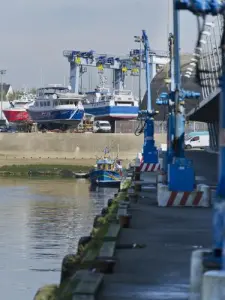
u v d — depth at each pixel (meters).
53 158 178.75
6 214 73.50
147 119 78.00
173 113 43.47
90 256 21.80
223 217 14.04
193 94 48.22
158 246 24.67
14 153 184.88
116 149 179.88
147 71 84.38
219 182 14.83
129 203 39.97
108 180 116.56
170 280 18.67
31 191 106.25
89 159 175.12
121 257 22.41
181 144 39.78
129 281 18.55
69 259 21.86
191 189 38.75
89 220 68.94
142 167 74.62
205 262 14.27
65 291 16.78
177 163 38.75
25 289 36.81
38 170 154.75
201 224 30.97
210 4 14.62
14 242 53.12
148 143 76.75
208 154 119.56
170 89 61.09
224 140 14.88
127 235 27.55
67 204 85.81
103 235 26.11
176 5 14.72
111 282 18.45
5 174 152.50
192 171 38.72
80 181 132.25
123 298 16.56
